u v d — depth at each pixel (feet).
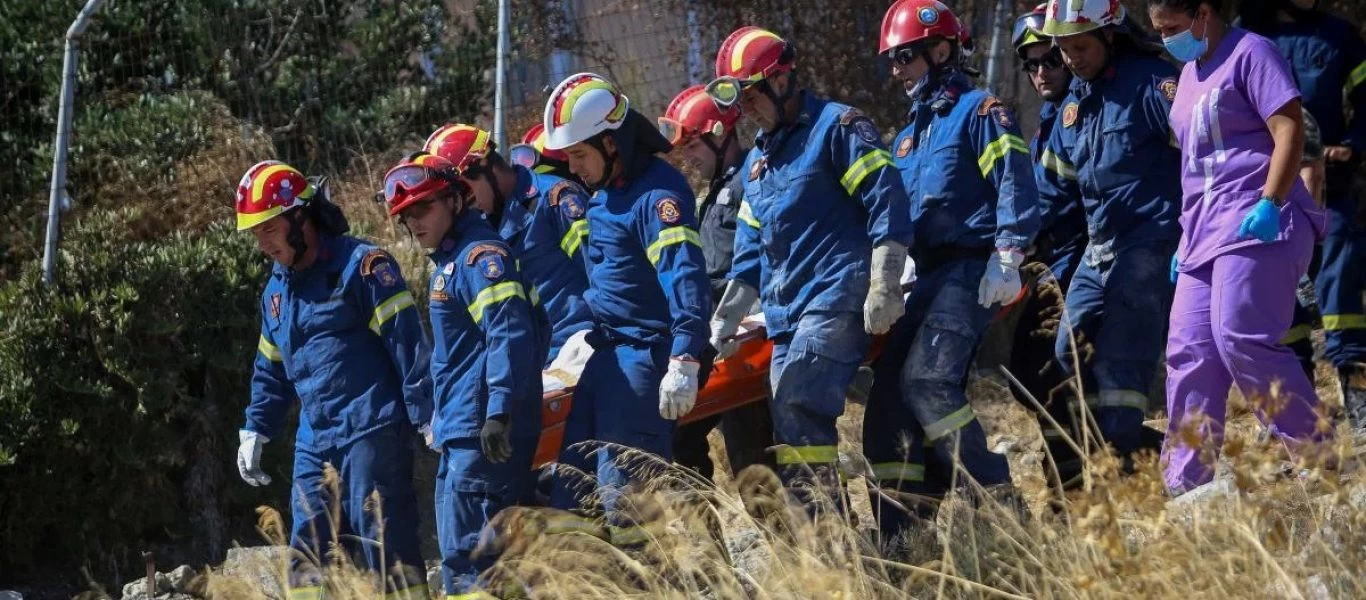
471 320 15.46
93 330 23.24
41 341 22.97
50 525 23.21
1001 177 15.49
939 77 16.29
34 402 22.59
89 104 28.60
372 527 16.03
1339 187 18.48
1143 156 15.99
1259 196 13.74
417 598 16.11
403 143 29.35
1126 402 16.05
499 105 25.55
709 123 18.08
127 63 29.35
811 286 15.55
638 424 15.42
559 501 15.47
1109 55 16.12
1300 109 13.47
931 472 16.55
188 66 29.55
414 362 15.99
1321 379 22.02
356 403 16.17
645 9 28.68
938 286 15.89
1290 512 12.51
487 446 14.79
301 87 29.78
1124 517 11.64
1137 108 15.98
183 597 20.12
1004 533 12.60
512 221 17.34
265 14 29.91
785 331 15.81
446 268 15.48
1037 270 17.01
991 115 15.69
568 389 16.31
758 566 14.47
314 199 16.28
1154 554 10.84
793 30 27.91
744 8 28.07
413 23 30.30
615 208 15.69
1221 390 14.35
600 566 14.21
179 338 23.91
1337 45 18.22
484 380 15.37
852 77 27.71
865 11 27.71
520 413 15.31
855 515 16.39
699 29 28.37
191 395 24.45
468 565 15.42
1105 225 16.31
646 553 14.51
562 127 15.43
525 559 14.28
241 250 24.76
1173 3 13.87
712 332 16.57
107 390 23.07
